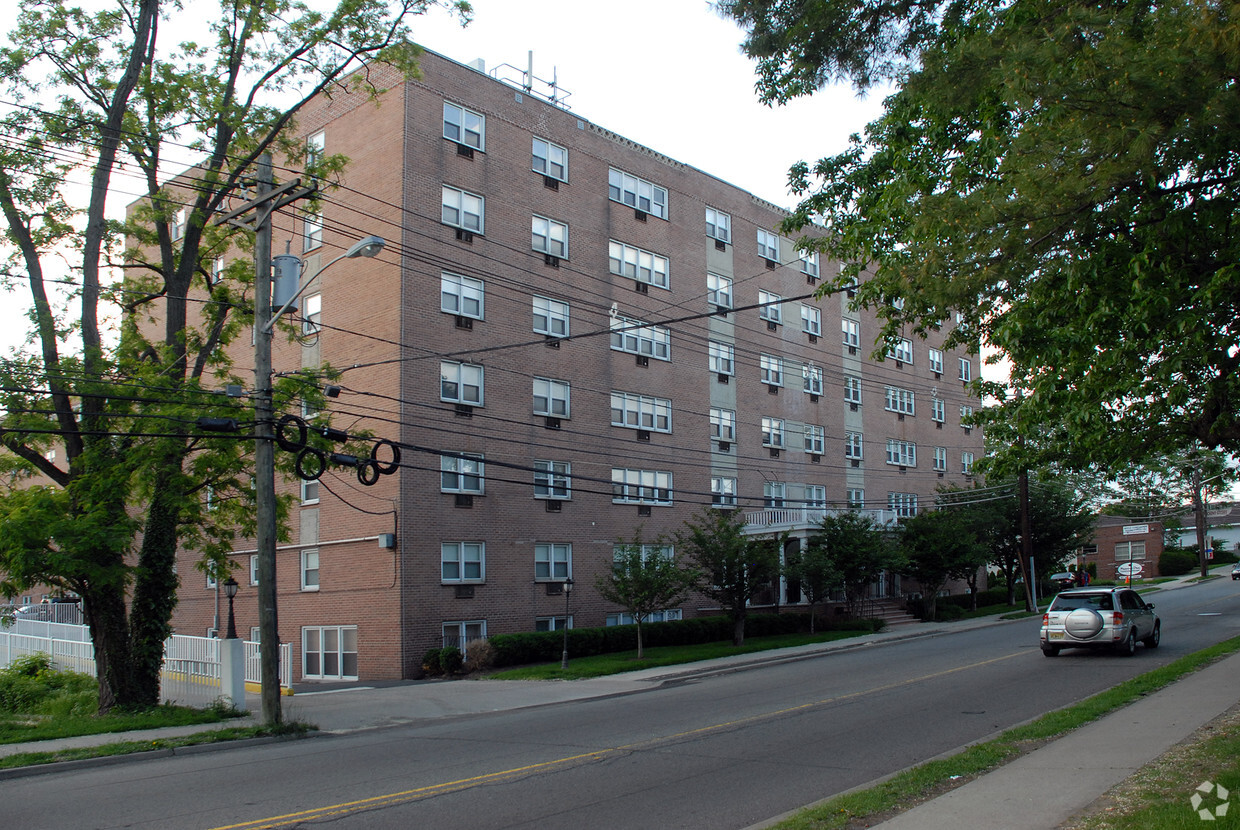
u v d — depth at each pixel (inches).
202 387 790.5
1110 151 406.6
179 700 814.5
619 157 1423.5
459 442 1158.3
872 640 1337.4
